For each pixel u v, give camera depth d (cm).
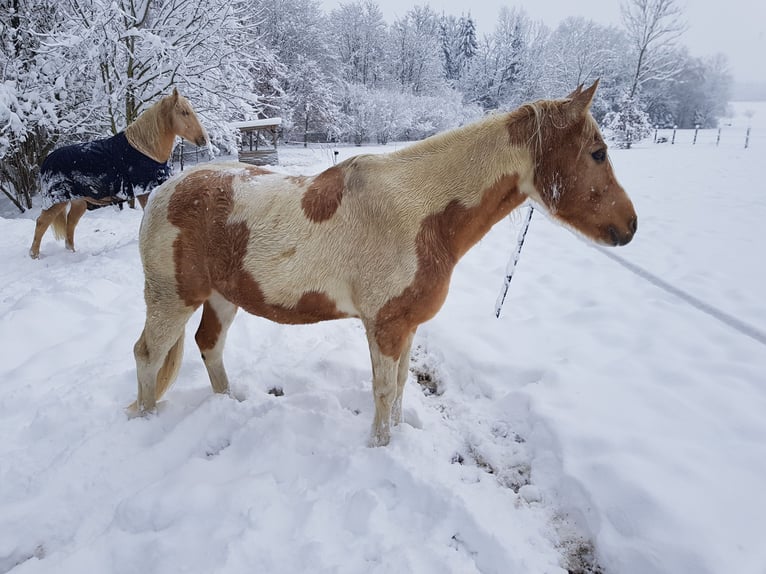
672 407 284
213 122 1068
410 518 216
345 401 316
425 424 295
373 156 243
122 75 967
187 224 241
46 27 1068
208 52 1050
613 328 400
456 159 234
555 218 245
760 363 340
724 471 230
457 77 4762
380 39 3447
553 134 224
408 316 238
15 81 938
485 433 289
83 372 325
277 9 2620
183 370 343
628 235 237
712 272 524
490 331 405
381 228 229
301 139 2822
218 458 254
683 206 860
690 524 198
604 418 277
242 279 240
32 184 1216
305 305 246
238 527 207
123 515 215
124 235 741
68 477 235
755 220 754
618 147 2366
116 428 266
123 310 433
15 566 197
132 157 603
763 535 195
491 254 662
